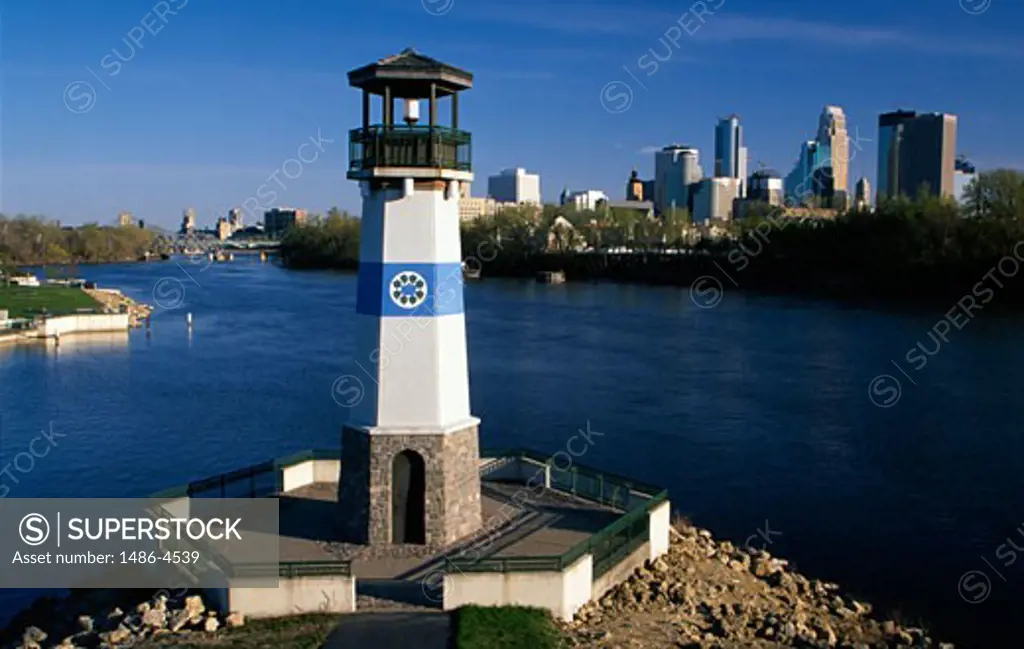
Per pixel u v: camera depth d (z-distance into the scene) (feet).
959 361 280.31
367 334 101.60
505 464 128.16
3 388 269.23
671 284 627.05
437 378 100.94
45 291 506.89
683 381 264.72
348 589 87.56
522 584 89.30
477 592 88.58
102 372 296.30
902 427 206.39
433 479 100.83
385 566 96.73
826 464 180.04
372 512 100.94
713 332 366.43
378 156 97.35
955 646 105.19
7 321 369.50
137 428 222.28
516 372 283.38
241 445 207.41
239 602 87.61
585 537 104.47
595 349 328.29
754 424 212.64
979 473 172.65
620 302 505.25
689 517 150.30
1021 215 446.19
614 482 116.47
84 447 204.95
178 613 88.74
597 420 219.41
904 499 158.71
